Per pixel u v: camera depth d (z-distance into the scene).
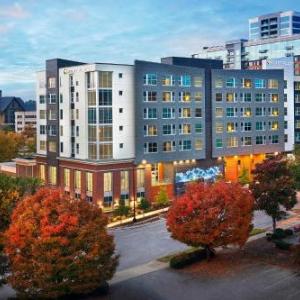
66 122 97.81
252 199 50.94
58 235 38.06
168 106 98.12
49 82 102.12
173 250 60.16
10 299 40.88
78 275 38.28
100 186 90.06
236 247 55.44
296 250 44.88
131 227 76.50
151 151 95.81
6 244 39.41
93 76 91.06
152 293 42.75
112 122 91.75
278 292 41.47
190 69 101.62
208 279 45.53
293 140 126.44
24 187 54.62
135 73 93.25
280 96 116.88
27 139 197.25
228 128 108.44
